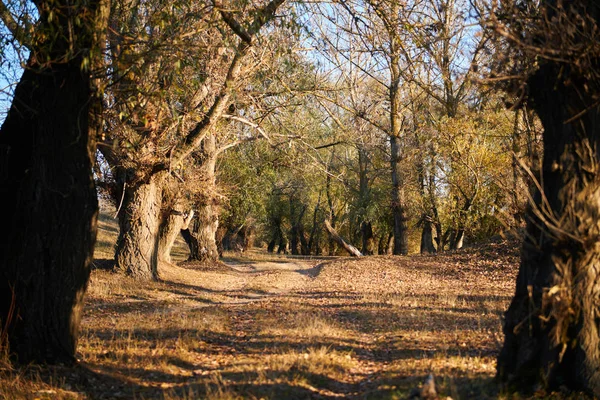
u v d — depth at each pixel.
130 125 12.30
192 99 17.67
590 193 6.28
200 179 26.28
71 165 7.99
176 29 9.81
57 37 7.93
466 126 27.09
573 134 6.34
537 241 6.56
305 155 30.22
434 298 17.05
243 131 27.14
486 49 6.95
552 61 6.20
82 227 8.12
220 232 42.62
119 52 9.35
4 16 8.26
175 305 17.55
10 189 8.07
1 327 7.79
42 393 7.06
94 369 8.45
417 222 42.62
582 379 6.29
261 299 19.11
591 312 6.33
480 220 32.69
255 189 38.06
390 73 33.91
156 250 23.00
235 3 10.85
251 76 19.11
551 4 6.36
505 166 27.83
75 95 7.99
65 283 8.02
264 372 8.20
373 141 39.22
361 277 24.66
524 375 6.53
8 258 7.91
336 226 56.94
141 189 22.22
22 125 8.16
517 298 6.73
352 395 7.38
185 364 9.39
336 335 11.27
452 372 7.89
